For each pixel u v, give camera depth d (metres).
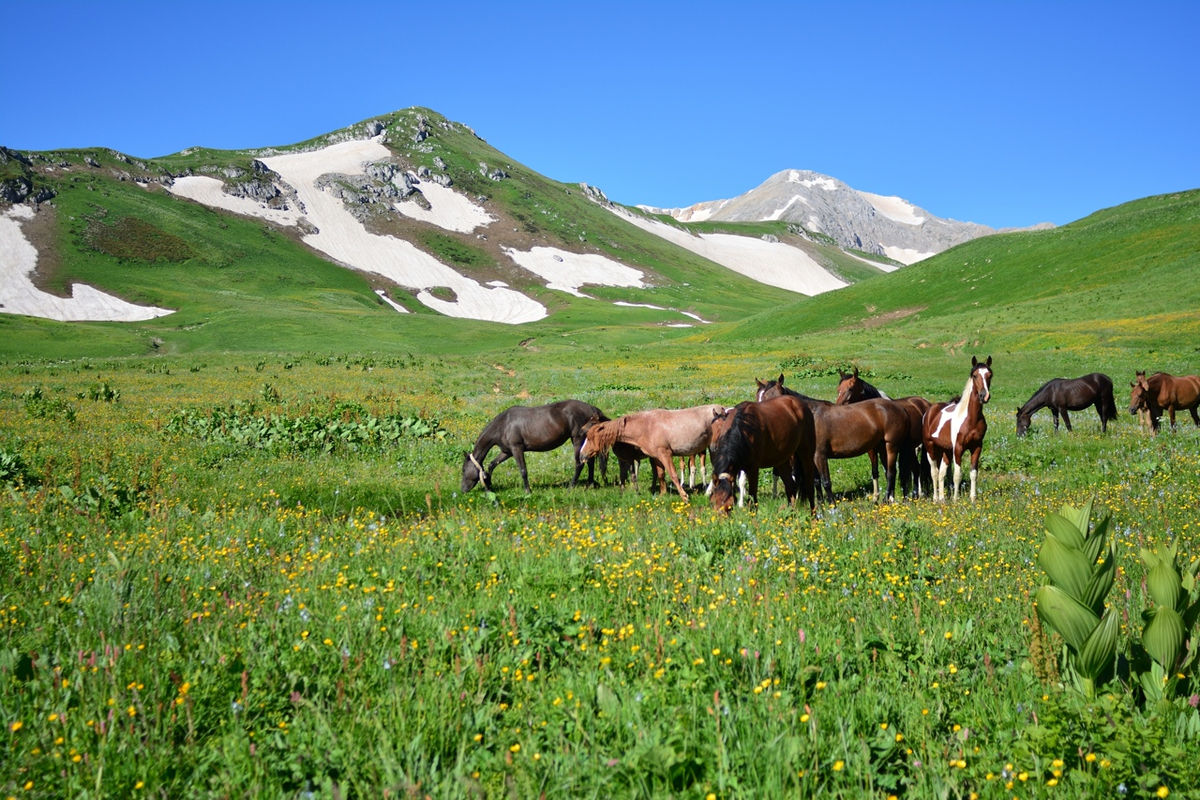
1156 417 20.12
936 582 6.60
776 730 3.71
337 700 4.19
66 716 4.08
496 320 167.38
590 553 7.54
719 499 9.93
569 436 14.84
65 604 6.21
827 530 8.79
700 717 3.88
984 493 12.80
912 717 3.95
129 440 19.41
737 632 5.02
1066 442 18.44
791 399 11.40
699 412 12.82
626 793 3.33
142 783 3.43
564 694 4.23
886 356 48.41
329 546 8.75
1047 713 3.68
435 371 52.56
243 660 4.79
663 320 160.50
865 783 3.44
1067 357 41.03
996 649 4.80
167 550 8.18
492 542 8.37
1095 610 3.88
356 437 19.50
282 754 3.79
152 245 157.38
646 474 16.44
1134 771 3.26
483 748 3.73
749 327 96.12
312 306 133.62
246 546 8.43
